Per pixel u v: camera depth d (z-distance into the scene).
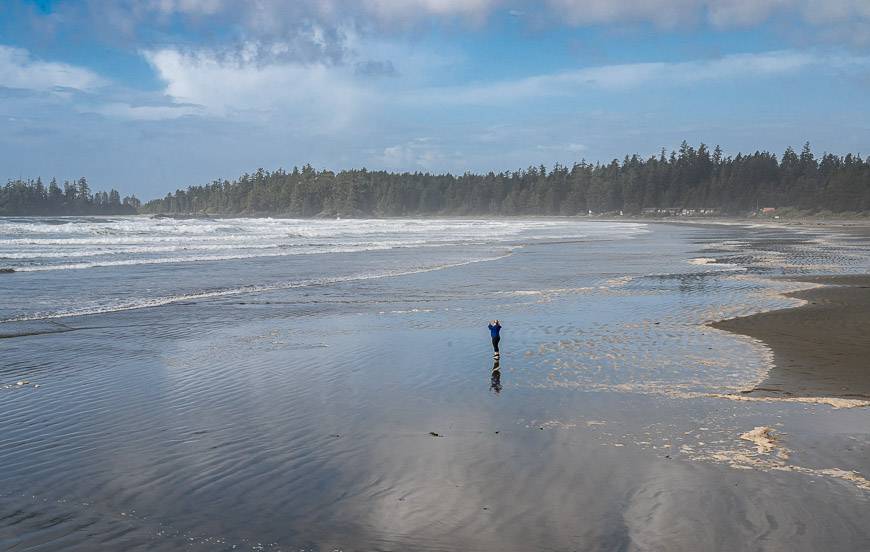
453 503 6.65
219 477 7.39
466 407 10.13
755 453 7.90
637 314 19.23
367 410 10.03
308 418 9.62
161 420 9.57
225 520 6.35
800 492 6.72
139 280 29.19
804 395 10.57
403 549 5.77
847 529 5.91
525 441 8.51
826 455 7.79
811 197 184.25
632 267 35.25
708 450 8.05
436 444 8.43
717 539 5.78
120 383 11.84
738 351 13.95
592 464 7.64
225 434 8.90
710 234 82.75
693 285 26.31
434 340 15.80
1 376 12.41
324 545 5.85
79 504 6.71
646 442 8.39
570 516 6.31
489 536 5.96
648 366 12.73
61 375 12.48
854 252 46.38
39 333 17.08
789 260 39.00
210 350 14.84
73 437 8.80
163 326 18.12
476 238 70.12
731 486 6.91
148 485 7.18
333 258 41.97
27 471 7.58
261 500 6.78
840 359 13.12
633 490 6.87
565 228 109.44
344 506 6.62
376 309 21.16
